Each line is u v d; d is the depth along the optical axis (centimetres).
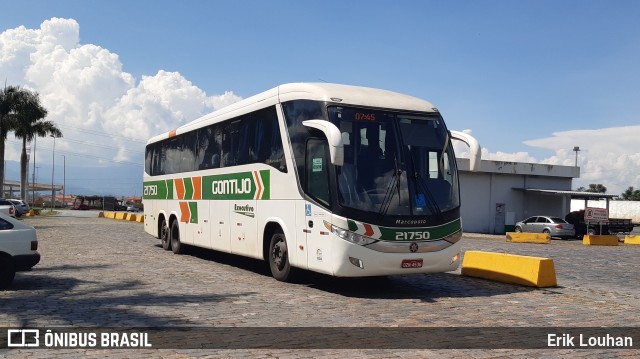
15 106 5616
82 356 650
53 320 832
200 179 1652
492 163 4384
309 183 1108
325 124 1018
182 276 1320
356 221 1023
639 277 1470
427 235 1066
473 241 3094
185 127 1806
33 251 1131
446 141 1150
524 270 1238
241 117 1413
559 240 3659
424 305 996
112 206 9500
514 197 4538
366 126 1084
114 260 1638
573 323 862
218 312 901
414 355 669
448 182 1126
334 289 1156
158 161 2061
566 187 4766
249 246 1344
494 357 667
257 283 1220
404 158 1091
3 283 1105
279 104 1227
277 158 1221
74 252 1853
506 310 959
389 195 1055
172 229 1880
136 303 969
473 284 1258
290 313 902
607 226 3784
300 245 1125
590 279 1405
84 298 1013
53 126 6156
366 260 1023
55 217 5441
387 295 1098
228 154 1473
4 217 1123
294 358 650
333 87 1145
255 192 1315
